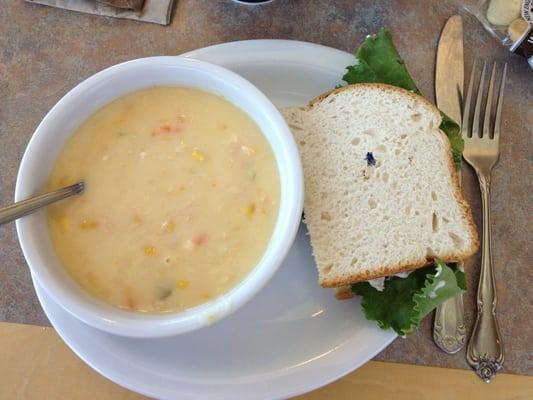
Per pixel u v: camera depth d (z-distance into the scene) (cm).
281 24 33
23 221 24
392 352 30
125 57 33
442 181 28
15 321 31
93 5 33
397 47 33
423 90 32
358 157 29
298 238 30
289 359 28
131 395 30
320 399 30
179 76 26
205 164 26
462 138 31
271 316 29
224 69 26
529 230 31
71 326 27
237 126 26
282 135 25
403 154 29
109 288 25
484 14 32
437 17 33
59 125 25
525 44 31
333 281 28
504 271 31
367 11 33
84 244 25
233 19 33
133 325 24
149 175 26
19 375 30
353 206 28
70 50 33
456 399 30
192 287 25
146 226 26
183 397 27
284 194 25
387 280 28
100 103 26
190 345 28
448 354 30
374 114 29
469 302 30
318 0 33
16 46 33
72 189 25
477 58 33
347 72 30
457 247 28
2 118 33
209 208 26
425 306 26
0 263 31
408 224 28
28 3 33
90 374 31
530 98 33
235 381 27
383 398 30
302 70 30
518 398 30
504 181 32
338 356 28
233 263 25
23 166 25
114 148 26
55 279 24
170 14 33
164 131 26
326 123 29
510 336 30
